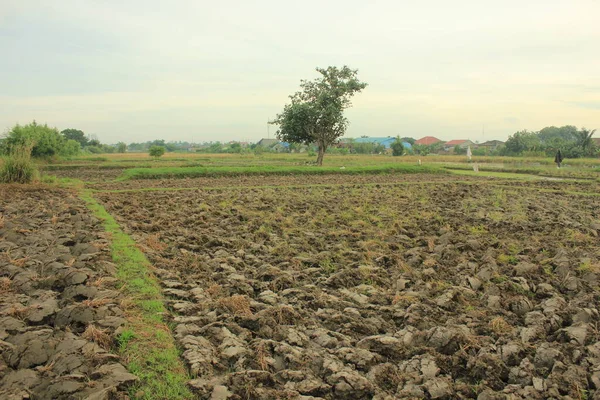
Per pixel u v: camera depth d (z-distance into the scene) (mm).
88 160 47094
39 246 8578
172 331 5281
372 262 8422
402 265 8078
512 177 30859
